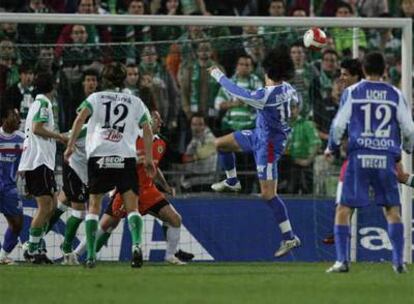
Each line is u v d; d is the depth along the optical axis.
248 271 41.78
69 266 44.91
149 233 51.41
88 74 53.72
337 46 62.41
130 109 40.56
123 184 40.78
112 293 31.58
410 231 50.53
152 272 40.34
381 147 37.97
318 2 67.44
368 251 52.56
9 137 47.81
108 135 40.38
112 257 50.97
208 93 58.88
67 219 49.03
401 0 69.12
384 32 64.50
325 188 57.34
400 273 39.06
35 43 58.88
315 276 38.47
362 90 37.91
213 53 59.59
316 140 57.69
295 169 57.53
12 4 63.16
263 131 46.84
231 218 52.38
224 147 48.03
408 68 51.41
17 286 33.91
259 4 66.75
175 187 56.47
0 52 54.59
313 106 59.09
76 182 46.47
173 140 57.75
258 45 58.94
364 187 38.25
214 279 36.91
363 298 30.36
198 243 51.97
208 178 56.56
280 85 46.47
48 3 63.59
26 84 54.19
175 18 50.28
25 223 50.84
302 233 52.78
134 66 57.06
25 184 47.31
